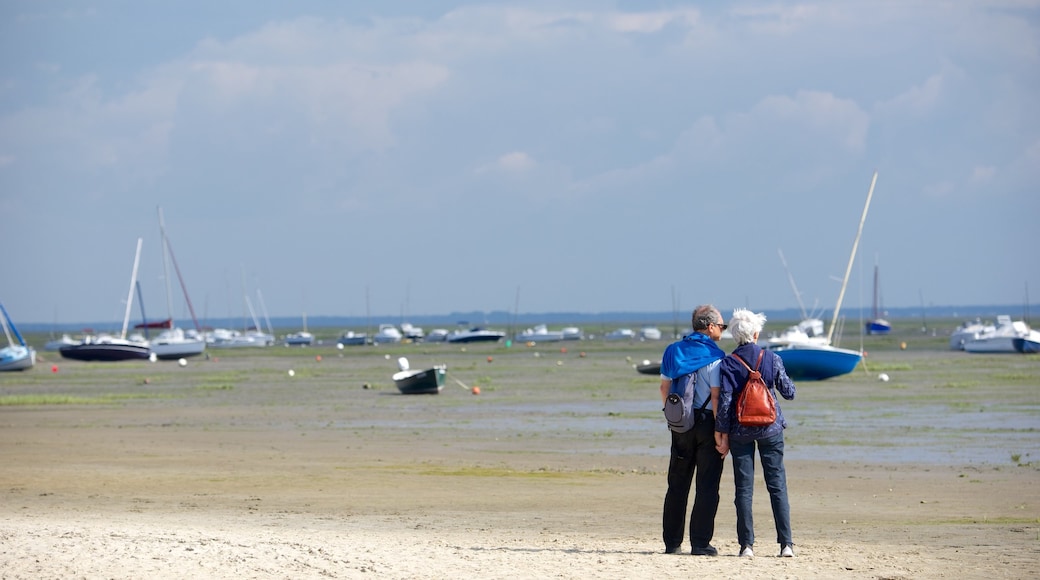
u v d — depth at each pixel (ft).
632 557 120.26
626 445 313.73
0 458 282.77
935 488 219.20
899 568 112.57
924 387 558.97
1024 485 223.10
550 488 217.36
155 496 206.28
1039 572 110.42
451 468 258.16
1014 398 479.00
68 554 115.14
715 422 119.14
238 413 449.89
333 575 106.32
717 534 155.12
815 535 154.20
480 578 105.70
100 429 378.32
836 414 409.08
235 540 128.67
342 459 280.51
